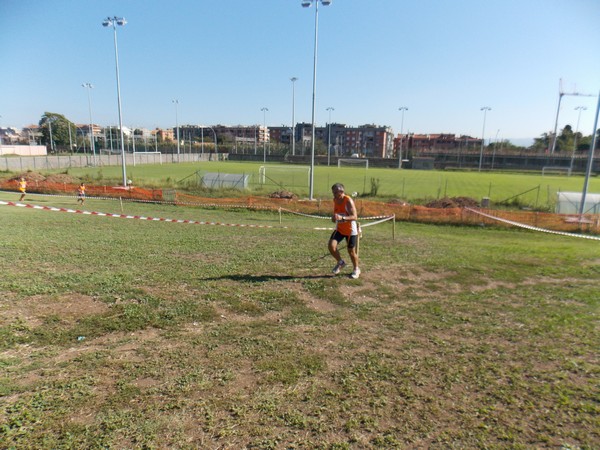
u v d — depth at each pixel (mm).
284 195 25547
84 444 2598
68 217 15516
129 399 3133
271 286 6273
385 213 20156
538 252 10516
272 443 2668
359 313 5262
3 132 182500
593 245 13414
